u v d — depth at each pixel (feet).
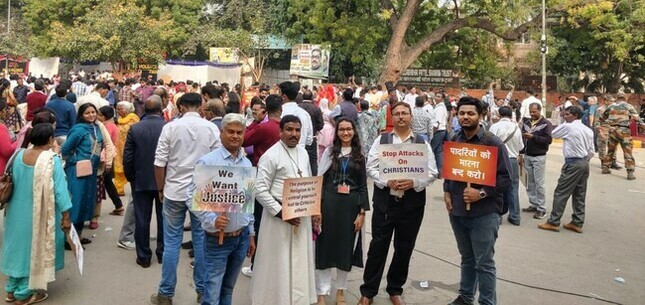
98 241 22.47
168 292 16.11
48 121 17.99
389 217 16.21
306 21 87.10
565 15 79.77
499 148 15.25
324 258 15.83
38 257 15.74
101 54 92.02
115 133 28.53
